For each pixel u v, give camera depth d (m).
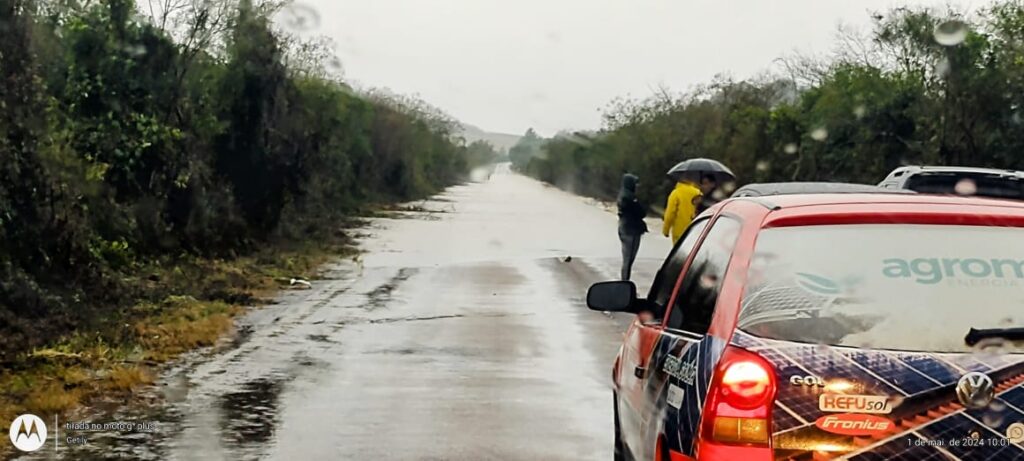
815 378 3.94
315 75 33.00
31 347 10.80
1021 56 21.27
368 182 51.12
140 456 7.39
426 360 11.02
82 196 14.99
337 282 18.50
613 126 60.94
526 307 15.31
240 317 14.05
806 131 32.44
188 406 8.88
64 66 17.97
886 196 4.78
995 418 3.91
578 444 7.78
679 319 5.08
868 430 3.91
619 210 16.41
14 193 13.25
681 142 47.31
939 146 22.95
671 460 4.39
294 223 27.11
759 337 4.10
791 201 4.67
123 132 18.62
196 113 21.47
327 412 8.70
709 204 13.09
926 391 3.91
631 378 5.82
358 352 11.45
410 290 17.33
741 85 45.19
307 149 27.81
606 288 6.57
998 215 4.40
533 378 10.16
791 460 3.92
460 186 91.19
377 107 54.91
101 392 9.31
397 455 7.45
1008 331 4.04
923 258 4.27
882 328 4.08
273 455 7.43
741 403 3.97
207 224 20.53
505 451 7.58
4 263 12.48
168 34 20.61
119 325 12.39
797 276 4.27
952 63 22.36
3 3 13.25
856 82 27.30
